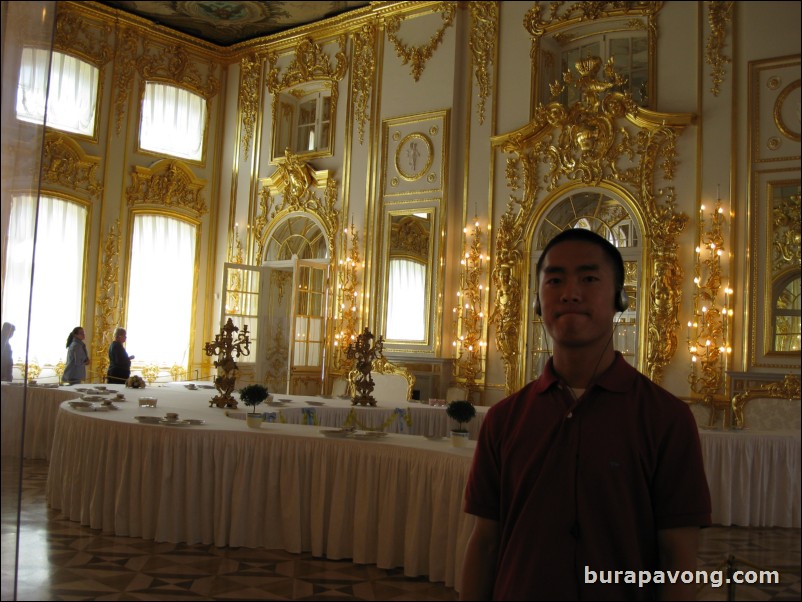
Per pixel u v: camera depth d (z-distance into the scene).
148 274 13.58
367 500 5.05
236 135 14.40
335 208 12.88
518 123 10.94
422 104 11.90
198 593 4.41
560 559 1.62
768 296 8.12
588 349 1.75
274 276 13.63
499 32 11.20
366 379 8.16
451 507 4.56
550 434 1.71
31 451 8.61
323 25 13.21
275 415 6.89
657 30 9.76
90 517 5.79
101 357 12.91
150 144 13.74
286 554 5.26
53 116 12.52
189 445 5.46
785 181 8.11
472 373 11.04
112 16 13.10
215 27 13.83
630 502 1.63
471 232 11.26
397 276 11.95
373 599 4.33
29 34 2.83
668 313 9.43
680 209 9.52
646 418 1.68
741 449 5.22
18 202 2.79
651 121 9.64
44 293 12.31
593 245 1.76
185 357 13.95
